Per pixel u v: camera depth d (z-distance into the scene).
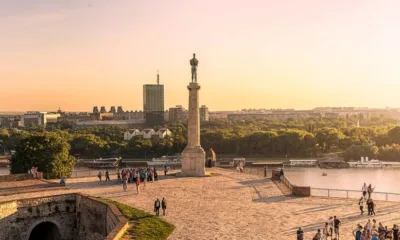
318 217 51.69
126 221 47.78
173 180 81.44
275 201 61.34
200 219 51.50
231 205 58.91
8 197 62.44
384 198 95.12
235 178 84.00
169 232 45.97
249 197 64.31
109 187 73.94
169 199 63.19
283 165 169.12
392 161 184.88
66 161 99.56
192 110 88.50
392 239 42.00
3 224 57.25
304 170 164.50
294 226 47.94
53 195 63.38
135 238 43.59
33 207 61.09
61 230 63.72
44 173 94.62
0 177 77.50
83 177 86.69
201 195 66.12
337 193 99.94
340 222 46.16
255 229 46.97
